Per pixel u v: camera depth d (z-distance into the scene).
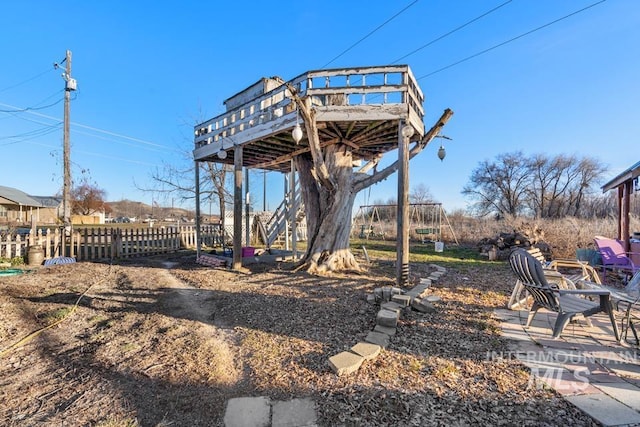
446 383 2.21
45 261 8.27
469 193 34.50
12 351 2.90
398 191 5.27
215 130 8.09
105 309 4.20
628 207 6.82
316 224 7.07
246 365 2.56
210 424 1.81
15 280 6.03
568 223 10.84
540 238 9.93
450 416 1.84
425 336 3.10
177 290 5.19
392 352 2.73
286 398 2.07
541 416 1.81
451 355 2.67
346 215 6.80
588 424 1.73
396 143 7.40
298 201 11.99
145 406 2.01
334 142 6.74
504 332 3.19
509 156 31.73
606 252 5.87
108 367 2.57
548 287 3.02
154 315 3.92
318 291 4.86
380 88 5.30
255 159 9.30
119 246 9.88
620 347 2.80
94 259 9.34
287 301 4.34
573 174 28.66
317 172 5.72
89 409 1.98
